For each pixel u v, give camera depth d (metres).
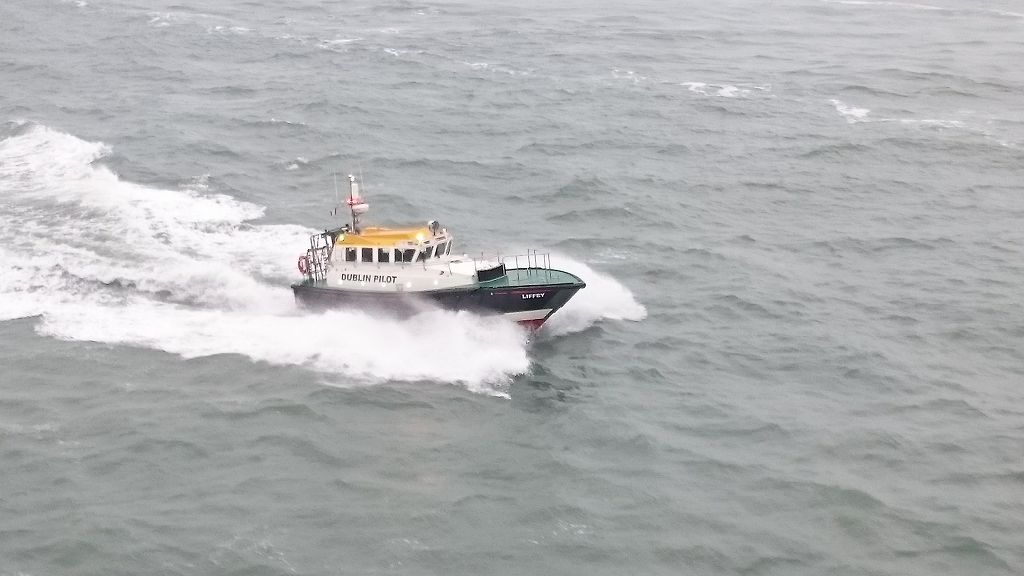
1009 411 39.38
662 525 31.97
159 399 37.41
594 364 41.94
